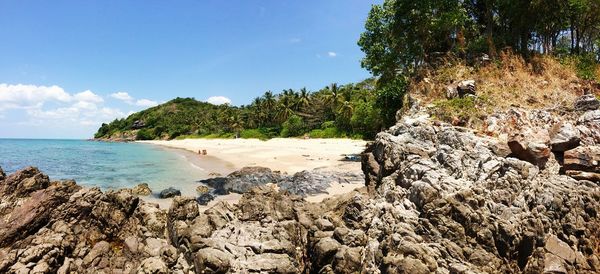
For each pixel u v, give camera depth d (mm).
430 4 30562
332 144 68438
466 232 13820
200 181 34531
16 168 44656
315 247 14797
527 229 13773
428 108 22812
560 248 13234
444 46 33750
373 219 15742
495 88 23328
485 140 17938
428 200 14773
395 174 17422
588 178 15852
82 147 99562
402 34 34375
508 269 13203
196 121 146750
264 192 18266
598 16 28859
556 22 30375
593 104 19438
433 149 18375
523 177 15266
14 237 15656
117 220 17312
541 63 25781
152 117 179125
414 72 33031
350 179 31641
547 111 20250
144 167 46062
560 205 14414
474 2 35406
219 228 15477
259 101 128750
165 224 16812
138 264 14914
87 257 15289
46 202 16781
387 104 38281
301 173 33875
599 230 14414
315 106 106375
